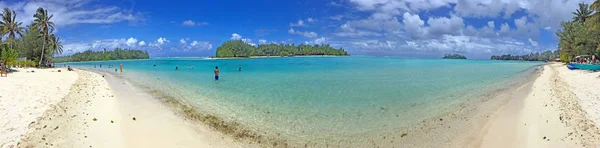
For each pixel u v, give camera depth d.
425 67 46.59
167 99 15.64
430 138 9.47
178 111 12.80
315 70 39.50
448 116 11.90
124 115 11.74
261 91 18.25
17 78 23.22
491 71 36.91
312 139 9.49
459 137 9.47
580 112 11.39
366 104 14.12
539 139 8.87
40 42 51.97
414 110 12.94
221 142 9.20
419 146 8.87
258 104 14.20
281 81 24.25
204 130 10.22
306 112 12.59
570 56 55.28
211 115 12.16
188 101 15.03
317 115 12.12
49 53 55.56
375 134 9.91
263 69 42.84
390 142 9.22
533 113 11.72
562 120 10.41
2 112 11.17
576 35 47.84
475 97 15.84
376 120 11.42
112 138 9.06
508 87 19.89
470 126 10.50
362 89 19.03
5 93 14.93
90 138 8.98
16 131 9.20
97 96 16.30
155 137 9.34
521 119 10.95
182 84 22.34
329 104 14.13
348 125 10.81
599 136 8.75
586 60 46.59
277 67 48.56
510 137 9.19
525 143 8.66
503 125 10.38
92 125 10.19
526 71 37.16
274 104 14.18
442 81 23.94
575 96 14.84
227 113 12.48
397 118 11.66
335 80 24.94
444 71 36.62
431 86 20.55
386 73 33.16
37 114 11.16
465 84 21.75
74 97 15.57
